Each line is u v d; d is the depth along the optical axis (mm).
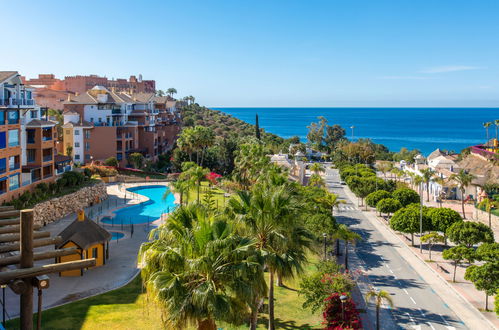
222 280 17875
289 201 24266
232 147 109062
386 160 154625
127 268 38406
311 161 160000
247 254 18781
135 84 184250
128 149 100562
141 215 63750
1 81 48719
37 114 64812
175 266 17453
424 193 93812
